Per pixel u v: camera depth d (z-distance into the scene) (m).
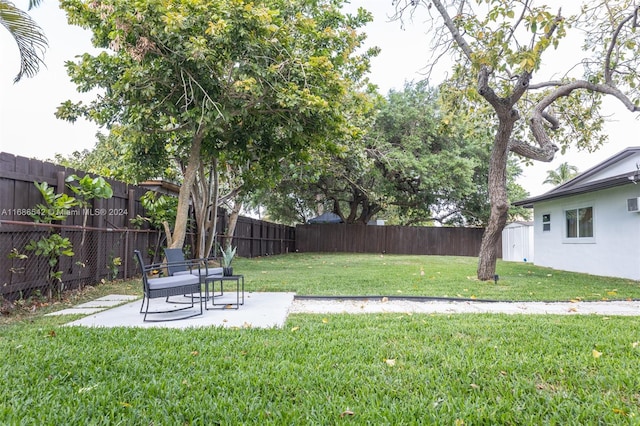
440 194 19.58
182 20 5.61
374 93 10.42
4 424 1.98
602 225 9.90
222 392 2.42
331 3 9.00
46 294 5.54
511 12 6.07
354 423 2.05
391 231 21.00
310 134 7.73
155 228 8.95
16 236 5.02
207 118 6.32
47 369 2.74
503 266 12.50
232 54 6.18
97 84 7.07
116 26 5.81
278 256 17.22
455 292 6.57
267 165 8.96
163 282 4.46
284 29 6.53
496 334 3.70
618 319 4.48
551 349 3.23
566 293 6.62
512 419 2.10
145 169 8.68
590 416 2.12
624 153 9.48
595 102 9.26
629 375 2.65
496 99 7.35
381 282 7.75
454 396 2.39
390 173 18.77
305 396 2.38
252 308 5.10
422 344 3.38
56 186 5.78
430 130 17.56
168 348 3.23
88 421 2.06
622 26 7.03
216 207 10.48
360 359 3.01
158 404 2.25
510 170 20.73
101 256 6.96
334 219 24.75
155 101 6.84
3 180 4.83
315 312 5.02
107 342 3.38
